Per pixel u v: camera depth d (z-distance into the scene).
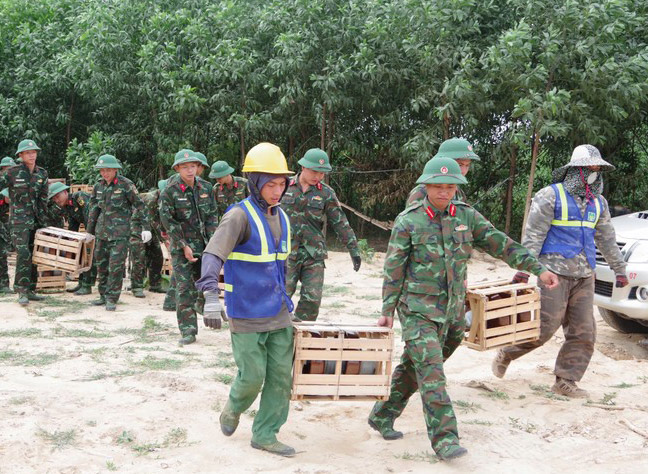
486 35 12.48
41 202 9.43
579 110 11.45
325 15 12.98
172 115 14.73
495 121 13.48
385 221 15.65
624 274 5.70
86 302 9.48
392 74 12.58
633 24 11.04
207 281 3.78
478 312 5.07
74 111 16.95
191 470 4.00
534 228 5.50
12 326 7.70
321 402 5.43
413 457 4.31
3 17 16.06
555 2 11.30
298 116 14.32
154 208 8.06
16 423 4.49
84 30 14.52
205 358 6.52
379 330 4.25
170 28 14.17
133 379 5.62
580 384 6.05
